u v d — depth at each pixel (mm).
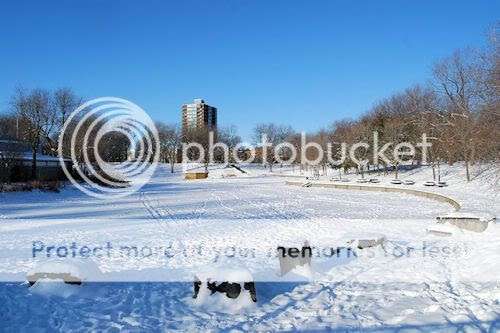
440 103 57375
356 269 10375
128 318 7152
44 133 56281
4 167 37938
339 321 6832
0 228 18750
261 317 7207
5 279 9625
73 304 7812
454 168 49750
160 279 9789
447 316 6703
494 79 30797
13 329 6602
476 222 14562
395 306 7441
